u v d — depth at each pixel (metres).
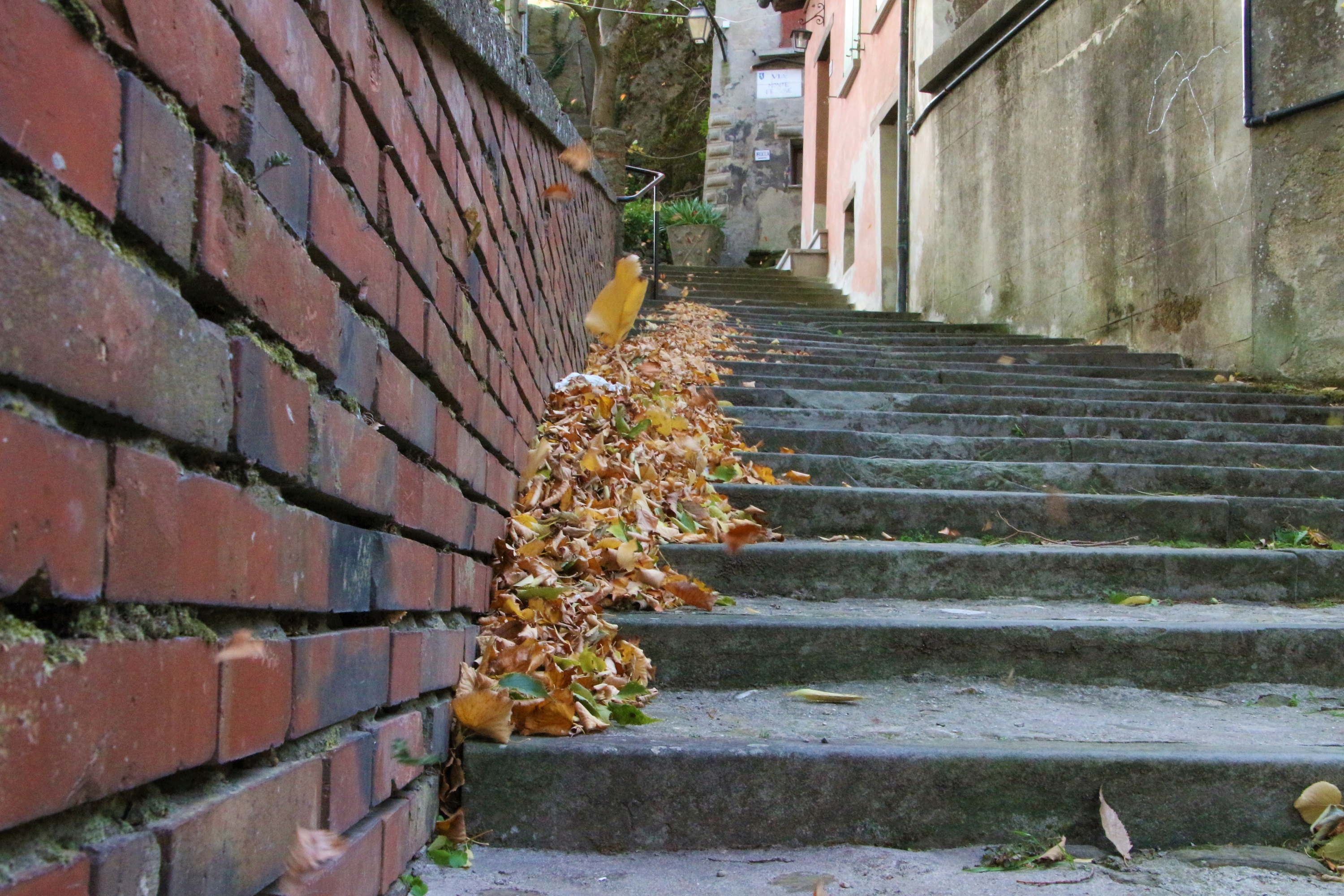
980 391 6.37
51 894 0.76
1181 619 3.21
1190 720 2.60
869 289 13.41
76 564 0.79
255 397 1.11
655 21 25.03
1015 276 9.48
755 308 11.09
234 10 1.07
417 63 1.81
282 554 1.20
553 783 2.09
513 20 5.35
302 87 1.26
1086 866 2.01
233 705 1.06
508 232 2.89
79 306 0.79
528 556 2.80
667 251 21.22
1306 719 2.63
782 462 4.63
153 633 0.93
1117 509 4.22
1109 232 8.11
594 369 5.54
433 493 1.93
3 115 0.70
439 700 2.06
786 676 2.87
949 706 2.70
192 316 0.97
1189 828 2.13
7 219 0.70
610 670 2.62
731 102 22.95
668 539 3.57
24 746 0.72
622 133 11.85
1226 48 6.91
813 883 1.89
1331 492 4.76
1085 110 8.44
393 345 1.72
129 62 0.88
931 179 11.43
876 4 13.46
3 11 0.70
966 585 3.60
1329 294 6.25
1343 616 3.37
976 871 1.98
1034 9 9.13
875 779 2.12
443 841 1.96
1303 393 6.22
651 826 2.09
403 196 1.70
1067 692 2.87
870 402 5.91
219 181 1.03
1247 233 6.71
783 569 3.52
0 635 0.72
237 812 1.07
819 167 18.28
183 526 0.96
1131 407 5.88
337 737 1.43
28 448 0.72
